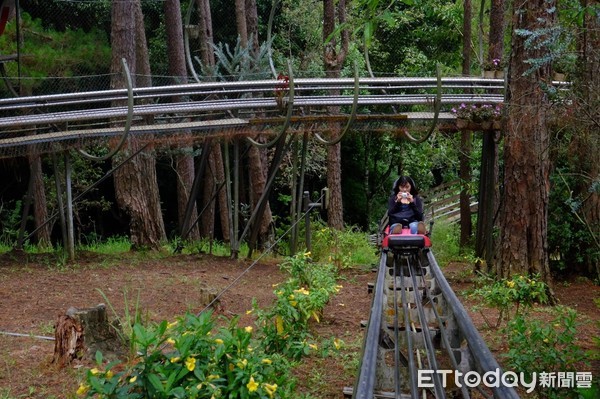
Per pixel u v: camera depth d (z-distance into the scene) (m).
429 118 15.30
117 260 15.58
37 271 13.77
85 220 31.75
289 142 16.77
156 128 14.80
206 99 16.84
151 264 15.33
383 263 9.89
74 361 7.58
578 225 14.57
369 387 4.41
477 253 15.43
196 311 10.52
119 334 7.93
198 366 4.86
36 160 16.03
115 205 31.12
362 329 10.02
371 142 32.38
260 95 17.19
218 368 5.02
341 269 16.41
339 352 8.73
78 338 7.63
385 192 34.06
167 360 4.89
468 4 20.73
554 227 14.46
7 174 28.14
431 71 29.22
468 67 21.00
